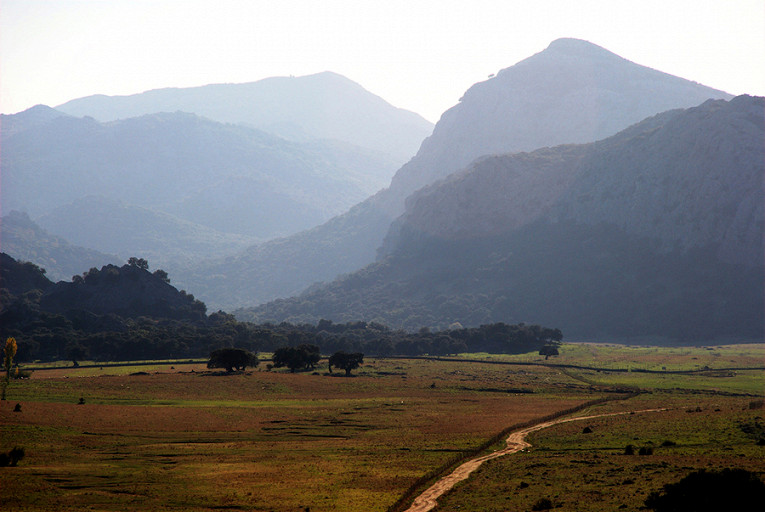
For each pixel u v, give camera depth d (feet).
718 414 404.57
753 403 453.17
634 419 410.93
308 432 391.65
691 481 209.36
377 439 367.86
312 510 227.61
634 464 270.67
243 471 285.84
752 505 200.85
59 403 449.89
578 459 290.35
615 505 211.61
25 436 343.46
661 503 206.08
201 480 269.44
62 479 265.95
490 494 239.50
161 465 296.51
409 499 242.37
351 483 263.90
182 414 442.09
